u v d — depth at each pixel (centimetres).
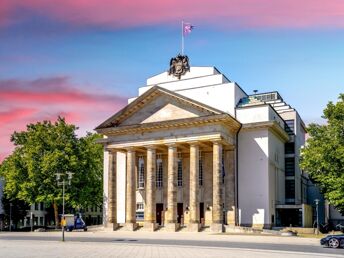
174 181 6494
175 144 6581
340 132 5791
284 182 7894
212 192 6906
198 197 6381
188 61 7650
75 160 8088
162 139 6675
